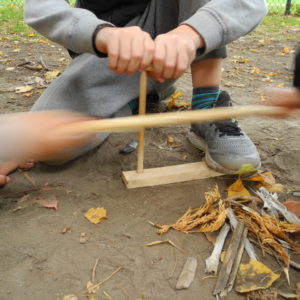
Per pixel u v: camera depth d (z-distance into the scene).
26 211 1.03
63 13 1.07
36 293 0.78
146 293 0.79
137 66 0.85
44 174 1.21
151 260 0.87
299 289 0.80
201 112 0.79
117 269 0.85
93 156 1.33
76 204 1.06
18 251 0.88
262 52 3.17
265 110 0.83
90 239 0.93
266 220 0.97
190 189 1.16
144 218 1.02
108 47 0.86
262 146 1.44
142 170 1.17
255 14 1.12
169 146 1.43
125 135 1.49
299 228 0.96
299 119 1.71
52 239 0.92
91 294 0.78
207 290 0.80
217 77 1.32
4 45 3.03
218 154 1.19
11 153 0.47
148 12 1.39
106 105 1.32
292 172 1.27
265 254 0.91
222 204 1.02
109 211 1.04
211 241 0.94
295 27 4.64
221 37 1.02
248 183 1.20
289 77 2.40
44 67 2.38
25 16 1.18
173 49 0.85
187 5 1.21
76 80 1.29
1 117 0.51
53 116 0.55
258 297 0.79
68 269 0.84
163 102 1.85
